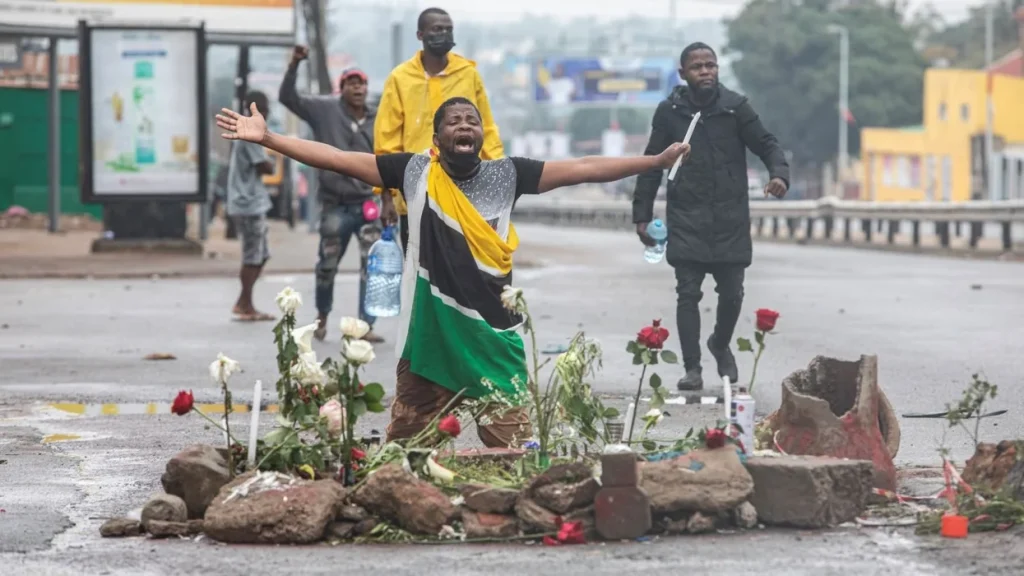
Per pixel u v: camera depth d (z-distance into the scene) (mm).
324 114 27609
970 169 181625
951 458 15922
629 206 114625
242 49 71812
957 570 11266
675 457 12945
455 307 14359
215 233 84938
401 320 14656
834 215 82562
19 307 36719
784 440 13820
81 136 55750
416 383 14586
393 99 21781
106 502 14312
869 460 13500
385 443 14242
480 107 22031
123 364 25719
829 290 43250
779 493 12617
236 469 13406
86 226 83875
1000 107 183375
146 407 20891
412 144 21781
